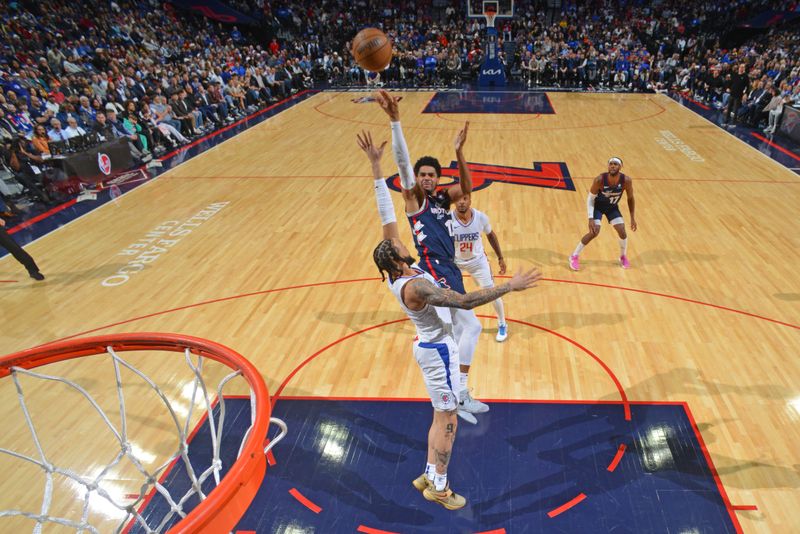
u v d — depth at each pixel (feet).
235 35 80.53
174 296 22.97
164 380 17.93
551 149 42.50
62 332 20.71
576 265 24.12
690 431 15.23
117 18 64.85
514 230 28.27
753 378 17.22
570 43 79.20
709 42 77.00
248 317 21.30
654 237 27.09
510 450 14.79
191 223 30.45
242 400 16.85
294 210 31.89
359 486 13.85
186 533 6.99
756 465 14.08
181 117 49.06
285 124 53.93
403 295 11.59
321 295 22.75
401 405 16.57
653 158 39.60
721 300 21.54
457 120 53.42
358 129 50.75
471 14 73.31
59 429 15.96
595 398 16.58
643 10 88.84
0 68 45.24
